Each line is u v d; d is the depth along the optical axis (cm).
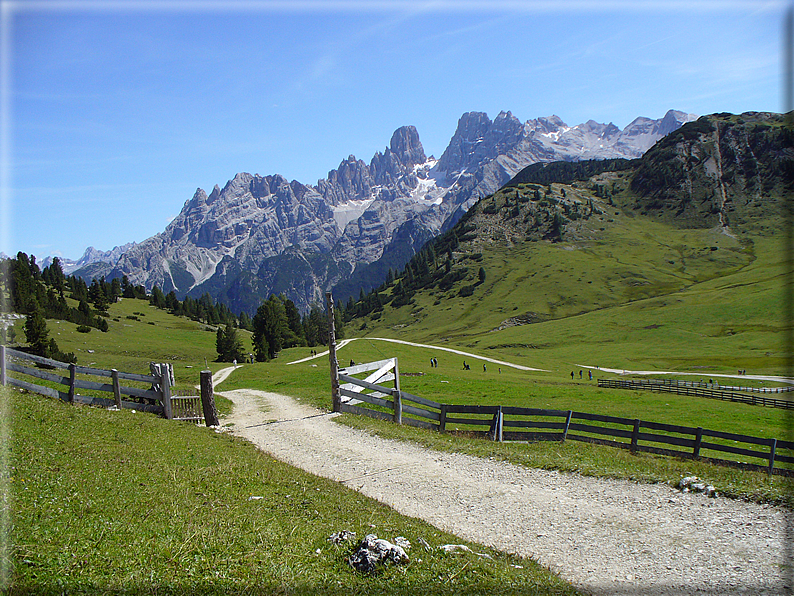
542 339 17325
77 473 1312
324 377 6141
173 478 1440
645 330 16512
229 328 12900
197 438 2100
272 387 5541
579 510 1509
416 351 12788
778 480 1759
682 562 1177
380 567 998
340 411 3094
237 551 1005
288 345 16650
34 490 1138
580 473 1834
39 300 14175
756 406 6303
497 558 1155
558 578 1073
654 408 5366
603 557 1209
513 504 1565
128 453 1614
